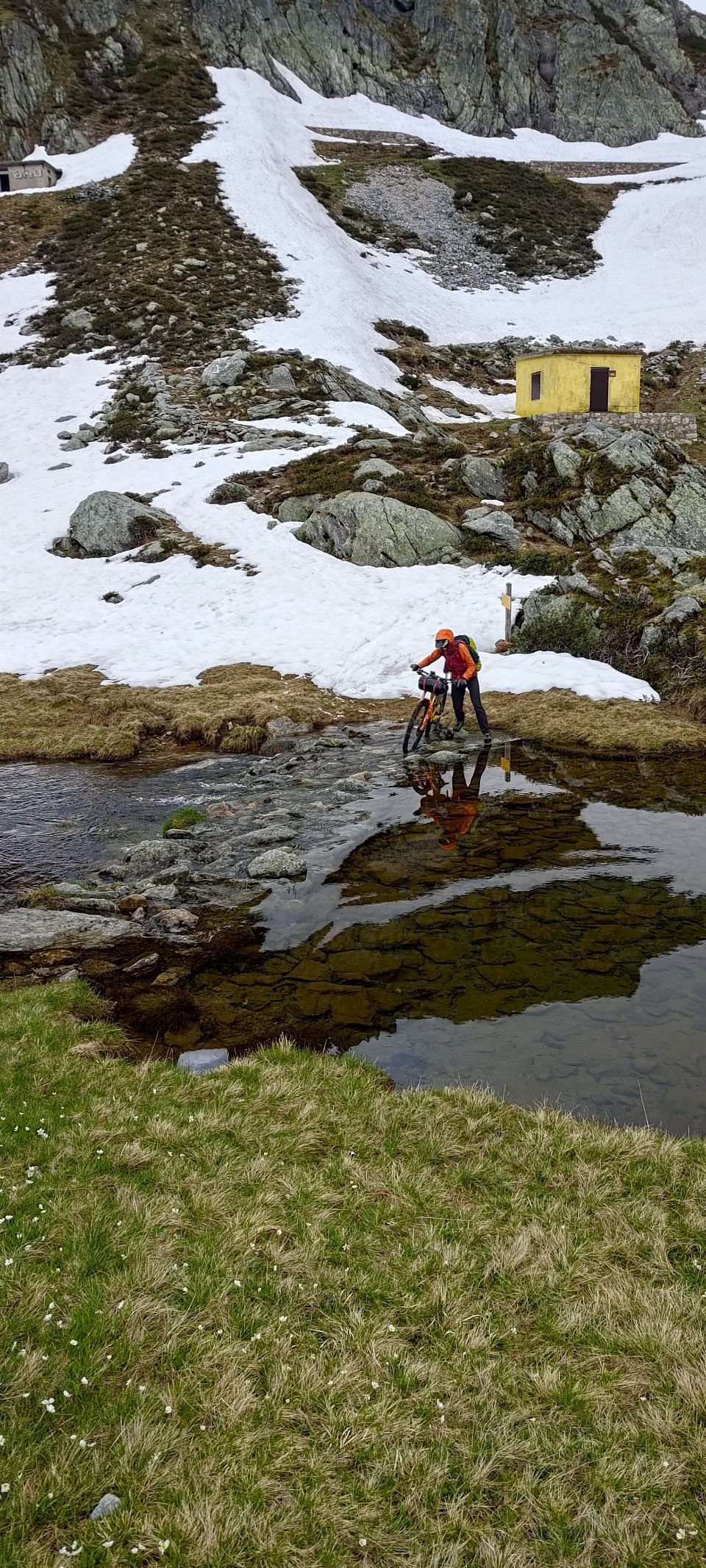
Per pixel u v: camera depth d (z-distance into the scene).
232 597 30.50
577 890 11.46
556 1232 5.62
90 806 16.86
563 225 89.75
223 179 75.12
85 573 34.16
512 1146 6.57
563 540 30.50
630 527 28.39
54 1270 5.18
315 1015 8.75
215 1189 6.05
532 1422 4.34
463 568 30.14
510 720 20.78
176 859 13.55
